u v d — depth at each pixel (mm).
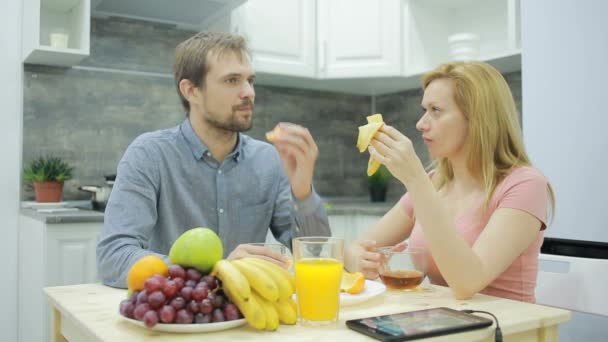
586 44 1663
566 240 1671
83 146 2703
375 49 3014
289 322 780
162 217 1469
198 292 729
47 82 2617
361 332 735
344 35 3064
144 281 751
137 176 1393
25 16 2492
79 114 2693
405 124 3551
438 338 709
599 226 1615
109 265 1147
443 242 992
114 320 812
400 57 2986
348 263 1229
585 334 1590
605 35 1611
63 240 2125
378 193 3480
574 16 1698
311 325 775
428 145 1294
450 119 1246
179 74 1503
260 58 2889
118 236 1247
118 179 1396
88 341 835
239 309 757
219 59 1413
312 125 3535
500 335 751
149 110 2877
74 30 2568
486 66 1273
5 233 2520
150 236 1437
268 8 2916
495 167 1247
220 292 768
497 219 1121
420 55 3031
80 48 2465
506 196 1162
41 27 2605
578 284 1401
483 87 1232
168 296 729
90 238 2180
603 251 1565
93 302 937
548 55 1778
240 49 1453
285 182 1646
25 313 2439
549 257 1509
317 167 3553
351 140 3701
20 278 2529
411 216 1445
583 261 1403
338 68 3080
